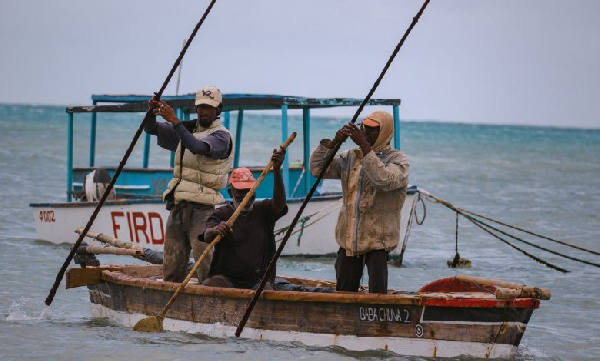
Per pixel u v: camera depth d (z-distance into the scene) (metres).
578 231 63.62
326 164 25.53
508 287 24.62
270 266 25.94
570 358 27.08
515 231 63.06
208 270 28.81
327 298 25.16
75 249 30.56
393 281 42.25
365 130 25.58
